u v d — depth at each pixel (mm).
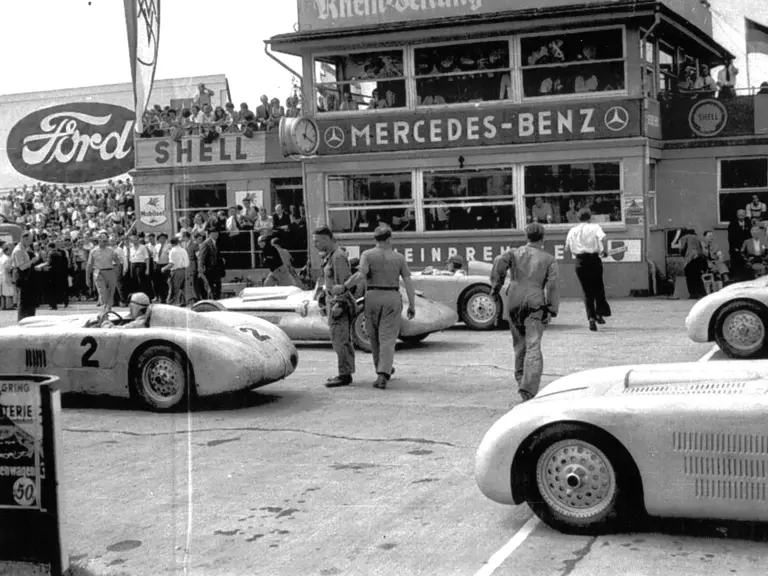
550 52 20469
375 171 21781
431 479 6410
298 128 21109
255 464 6949
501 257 8727
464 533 5273
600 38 20094
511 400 9102
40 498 4707
